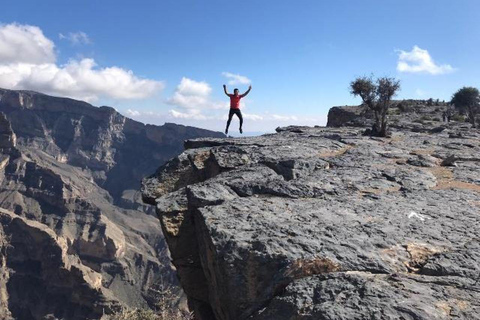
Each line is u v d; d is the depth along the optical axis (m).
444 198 10.27
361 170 13.41
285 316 5.20
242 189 11.34
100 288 185.62
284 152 16.86
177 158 17.06
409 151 18.97
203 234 9.05
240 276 6.75
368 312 4.75
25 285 190.25
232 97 23.62
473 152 19.36
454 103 75.62
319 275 5.80
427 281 5.55
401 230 7.64
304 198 10.47
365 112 57.84
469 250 6.62
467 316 4.61
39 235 195.50
